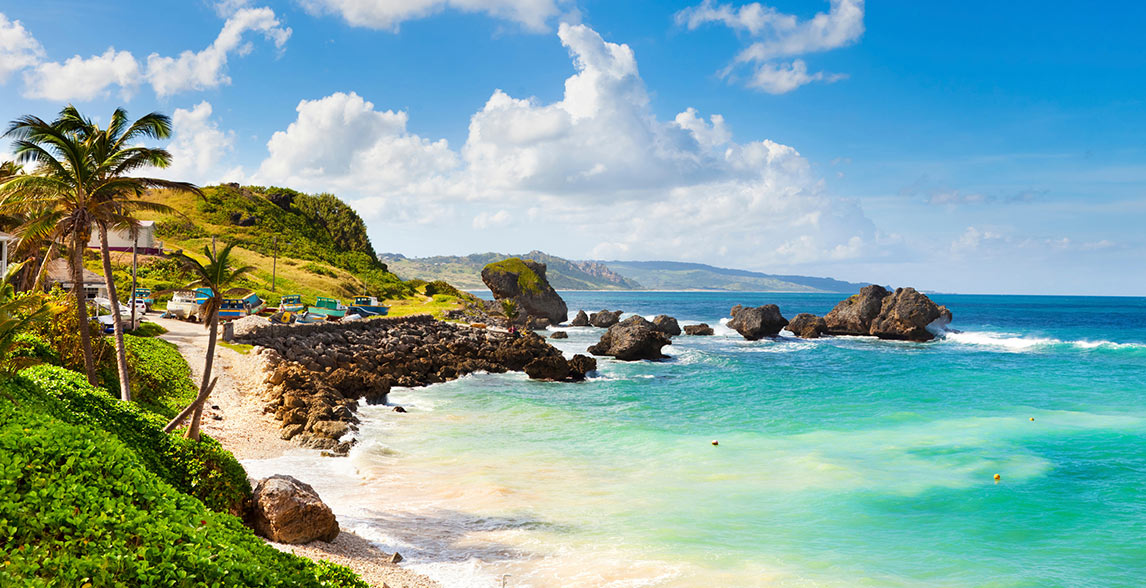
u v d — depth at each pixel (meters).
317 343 56.47
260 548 11.56
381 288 142.12
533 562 18.88
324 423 32.59
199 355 46.31
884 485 26.69
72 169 27.02
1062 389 50.91
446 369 56.12
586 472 28.03
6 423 11.85
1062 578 18.78
